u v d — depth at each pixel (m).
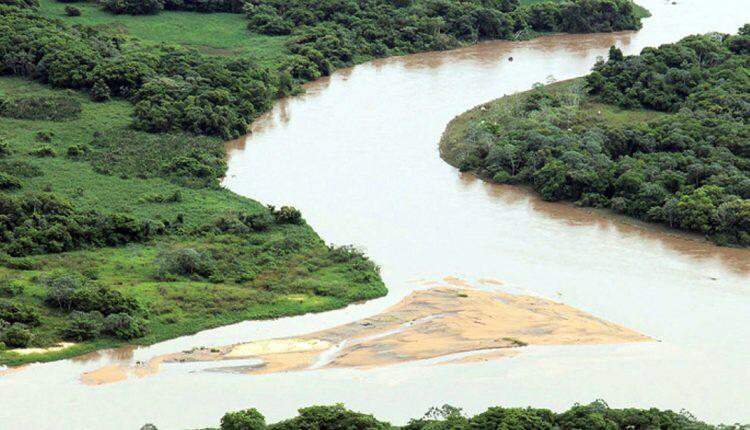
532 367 186.25
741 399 176.25
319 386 180.38
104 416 169.62
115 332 193.75
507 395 177.00
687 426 157.75
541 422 157.38
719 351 193.12
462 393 177.75
